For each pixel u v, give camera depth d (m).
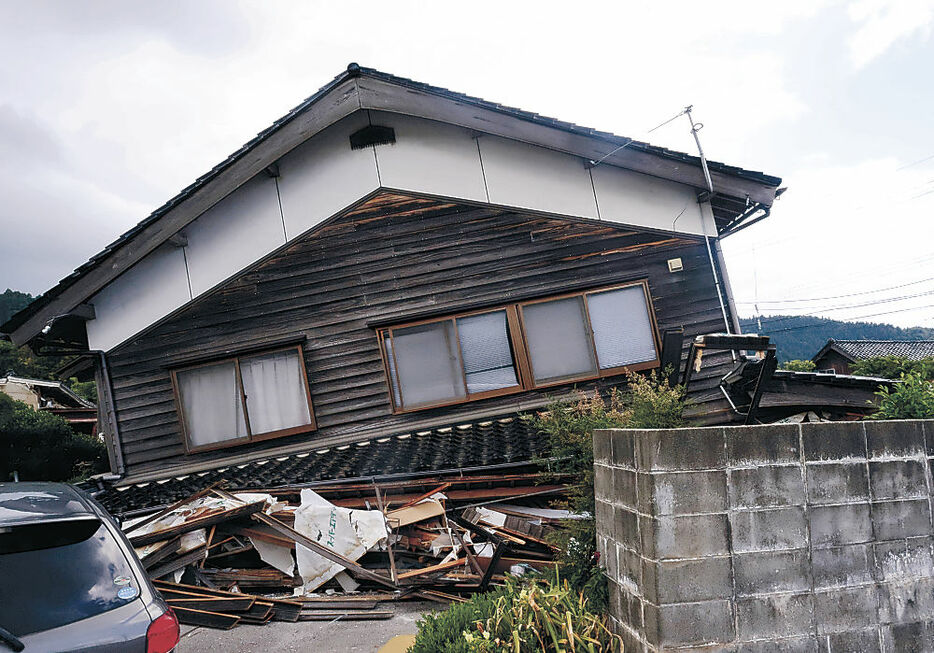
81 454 25.53
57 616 3.19
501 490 8.11
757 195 9.54
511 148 10.27
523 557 7.00
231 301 10.32
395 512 7.58
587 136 9.59
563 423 5.60
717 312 10.01
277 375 10.22
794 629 3.33
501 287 10.16
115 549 3.64
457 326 10.15
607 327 10.05
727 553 3.31
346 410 10.06
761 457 3.40
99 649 3.16
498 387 9.97
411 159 10.27
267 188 10.37
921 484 3.61
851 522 3.47
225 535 7.43
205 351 10.23
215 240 10.31
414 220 10.32
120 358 10.33
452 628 3.86
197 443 10.12
